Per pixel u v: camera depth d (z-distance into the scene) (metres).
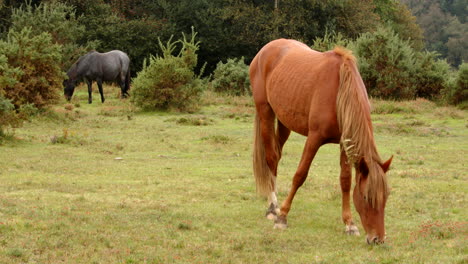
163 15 36.88
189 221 6.17
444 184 8.30
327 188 8.06
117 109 18.73
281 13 35.16
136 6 37.62
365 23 37.09
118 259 4.77
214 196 7.52
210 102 21.34
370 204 4.96
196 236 5.61
